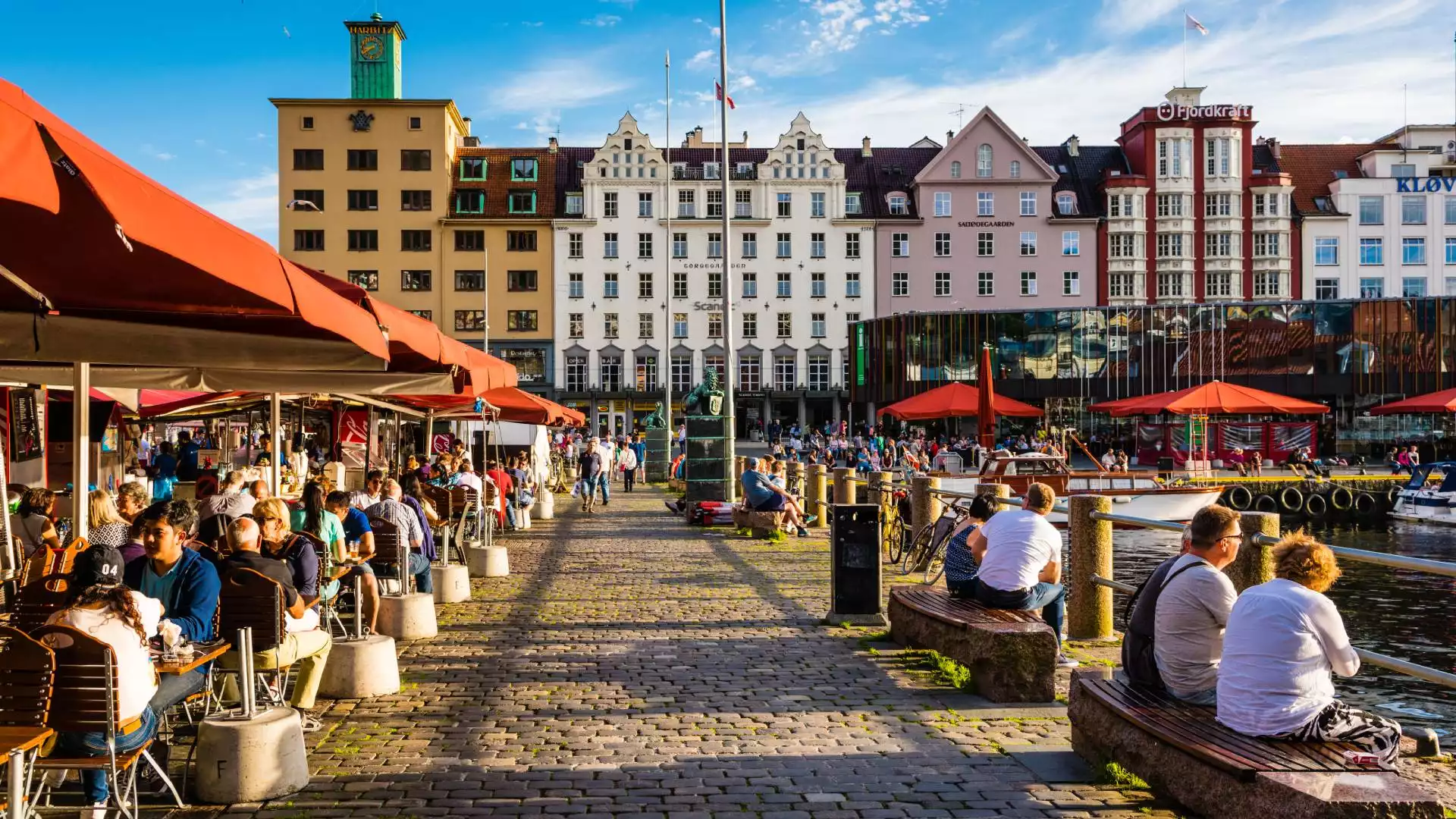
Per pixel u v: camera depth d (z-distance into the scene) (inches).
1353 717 215.0
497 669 374.6
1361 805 184.2
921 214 3314.5
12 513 430.3
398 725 300.0
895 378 2637.8
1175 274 3262.8
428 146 3208.7
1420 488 1593.3
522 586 587.8
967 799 237.0
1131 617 263.9
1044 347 2551.7
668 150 2070.6
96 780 211.0
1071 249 3282.5
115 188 137.7
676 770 258.8
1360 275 3282.5
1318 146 3531.0
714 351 3284.9
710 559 721.6
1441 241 3282.5
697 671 370.6
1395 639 621.6
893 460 2026.3
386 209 3206.2
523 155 3385.8
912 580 619.5
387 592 498.0
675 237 3284.9
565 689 343.6
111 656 200.5
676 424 3245.6
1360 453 2429.9
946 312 2603.3
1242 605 227.0
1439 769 272.5
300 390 409.4
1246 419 2081.7
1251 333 2452.0
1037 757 267.7
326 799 237.5
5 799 202.4
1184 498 1236.5
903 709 317.7
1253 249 3248.0
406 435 1664.6
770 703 325.4
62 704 200.2
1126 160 3430.1
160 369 400.5
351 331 215.5
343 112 3198.8
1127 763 244.5
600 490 1350.9
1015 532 372.2
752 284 3294.8
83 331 274.5
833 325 3299.7
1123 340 2517.2
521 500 968.9
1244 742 216.1
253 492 494.3
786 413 3368.6
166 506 263.6
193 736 282.2
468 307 3235.7
